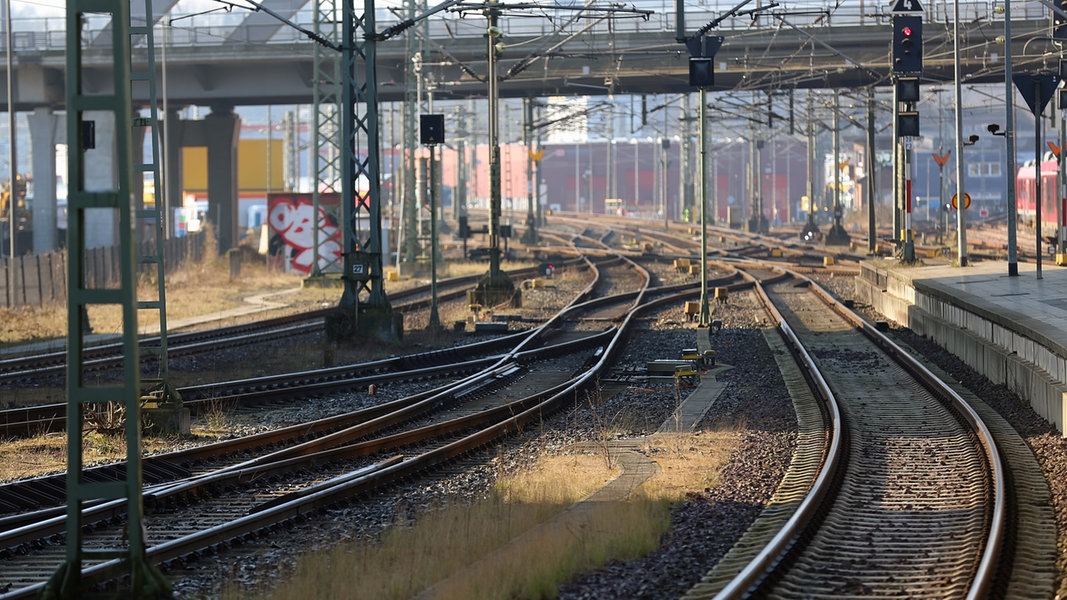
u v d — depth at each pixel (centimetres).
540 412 5003
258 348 7600
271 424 5025
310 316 9319
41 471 4091
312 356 7238
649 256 15788
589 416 5122
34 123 16012
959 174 9750
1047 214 15325
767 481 3678
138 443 2397
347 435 4534
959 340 6400
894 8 8519
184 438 4709
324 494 3484
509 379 6250
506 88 14438
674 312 9406
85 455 4347
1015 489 3394
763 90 14500
